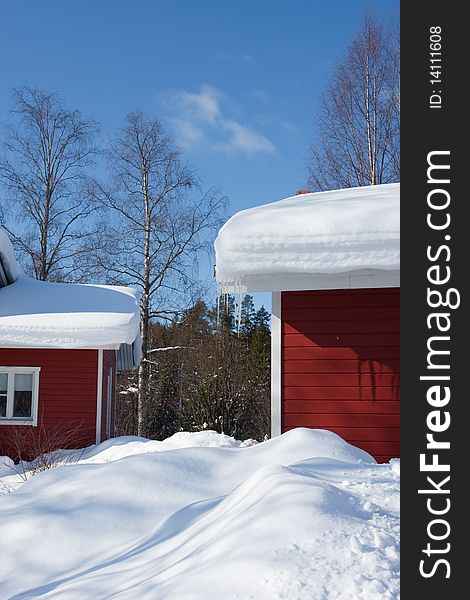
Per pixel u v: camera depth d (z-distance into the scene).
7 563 4.49
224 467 6.04
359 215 8.01
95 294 17.78
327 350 8.96
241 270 8.09
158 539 4.54
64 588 3.94
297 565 3.15
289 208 8.82
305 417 8.89
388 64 24.38
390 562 3.18
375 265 7.76
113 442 13.86
